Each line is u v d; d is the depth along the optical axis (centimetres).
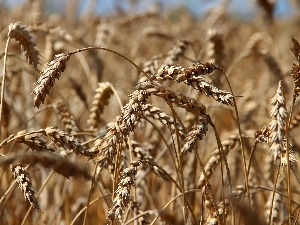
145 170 140
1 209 133
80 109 186
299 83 105
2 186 146
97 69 189
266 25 258
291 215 117
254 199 135
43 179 159
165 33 237
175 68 100
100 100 137
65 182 153
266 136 104
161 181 158
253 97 213
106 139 103
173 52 149
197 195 156
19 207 158
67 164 91
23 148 162
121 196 99
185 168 146
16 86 184
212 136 188
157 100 181
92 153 104
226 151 126
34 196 100
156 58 146
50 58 173
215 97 98
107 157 103
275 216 126
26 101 192
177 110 181
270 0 242
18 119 172
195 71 100
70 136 104
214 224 106
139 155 122
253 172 144
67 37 176
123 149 122
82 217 162
